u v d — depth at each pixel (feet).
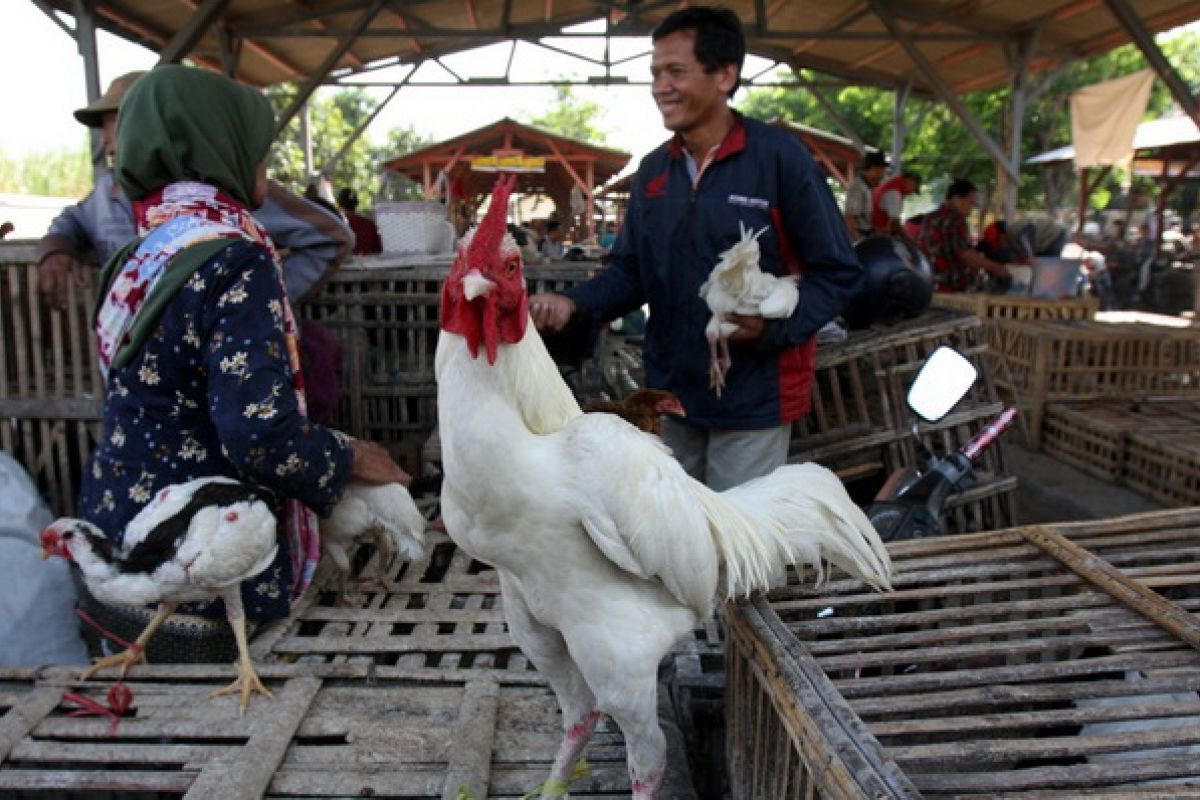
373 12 32.22
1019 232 26.53
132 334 7.39
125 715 6.70
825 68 45.03
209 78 7.66
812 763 4.05
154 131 7.39
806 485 5.95
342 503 8.42
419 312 13.71
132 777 5.97
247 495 7.31
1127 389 15.84
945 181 83.82
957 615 5.60
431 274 13.55
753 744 5.49
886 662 5.07
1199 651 4.91
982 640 5.73
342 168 94.94
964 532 11.64
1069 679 5.51
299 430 7.43
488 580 9.12
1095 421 14.34
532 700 6.93
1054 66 39.09
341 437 8.36
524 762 6.22
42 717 6.61
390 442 14.11
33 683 7.23
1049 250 26.73
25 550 9.12
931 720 4.36
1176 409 15.14
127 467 7.84
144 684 7.09
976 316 12.03
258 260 7.39
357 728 6.55
